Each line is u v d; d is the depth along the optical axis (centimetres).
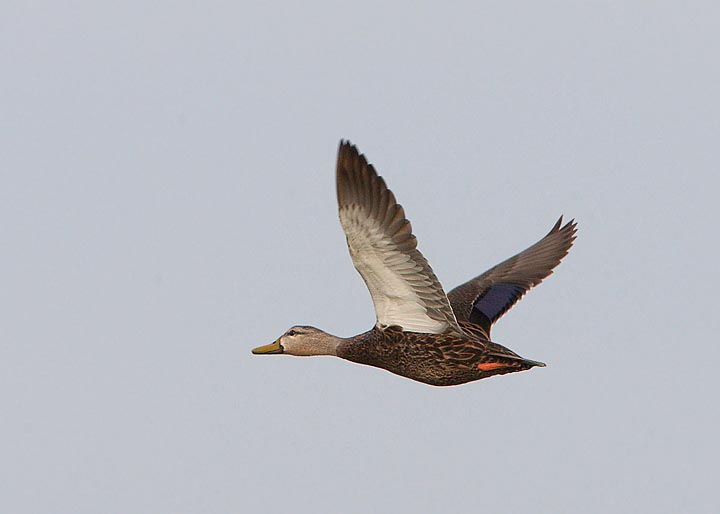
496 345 1468
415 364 1481
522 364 1455
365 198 1316
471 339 1457
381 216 1326
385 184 1314
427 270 1375
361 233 1341
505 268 1789
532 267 1777
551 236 1831
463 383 1502
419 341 1462
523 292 1738
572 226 1827
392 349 1484
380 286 1425
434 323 1449
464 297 1722
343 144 1302
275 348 1692
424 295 1415
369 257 1377
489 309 1712
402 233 1323
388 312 1459
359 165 1308
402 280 1405
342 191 1305
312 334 1681
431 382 1499
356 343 1559
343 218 1322
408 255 1362
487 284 1756
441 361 1466
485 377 1491
